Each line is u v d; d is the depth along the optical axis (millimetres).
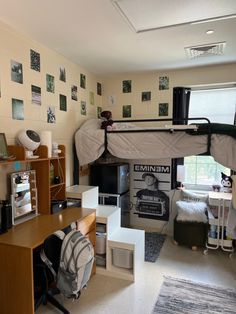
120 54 2939
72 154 3289
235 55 2959
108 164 3590
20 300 1821
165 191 3818
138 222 3990
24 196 2352
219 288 2395
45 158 2389
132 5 1857
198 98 3609
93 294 2289
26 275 1782
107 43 2607
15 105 2311
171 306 2129
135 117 3881
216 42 2559
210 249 3258
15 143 2312
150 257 3020
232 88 3438
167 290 2352
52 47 2727
